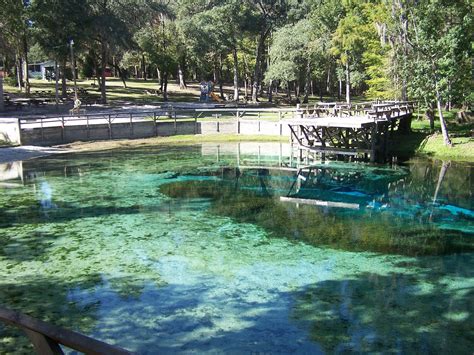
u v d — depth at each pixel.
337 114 22.03
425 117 28.38
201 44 41.56
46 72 55.00
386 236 10.78
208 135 27.38
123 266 8.98
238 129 27.75
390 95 30.16
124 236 10.74
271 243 10.31
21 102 32.56
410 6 22.42
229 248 10.00
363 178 17.23
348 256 9.56
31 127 23.39
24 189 15.32
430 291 7.93
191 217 12.27
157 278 8.43
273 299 7.61
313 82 60.16
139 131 26.52
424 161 20.14
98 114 25.19
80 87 47.59
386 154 21.03
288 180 17.08
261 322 6.87
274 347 6.21
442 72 20.88
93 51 43.56
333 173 18.19
